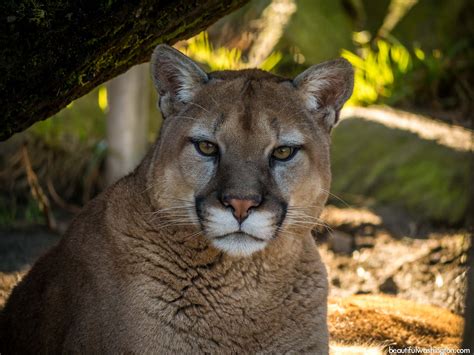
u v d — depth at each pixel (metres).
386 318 10.37
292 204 7.95
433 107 18.75
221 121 7.79
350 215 15.06
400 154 16.05
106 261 7.91
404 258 13.66
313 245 8.37
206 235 7.67
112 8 7.68
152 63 8.26
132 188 8.20
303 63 19.27
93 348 7.79
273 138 7.80
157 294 7.72
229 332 7.83
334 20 20.31
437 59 19.31
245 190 7.55
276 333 7.97
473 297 6.68
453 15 20.42
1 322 9.12
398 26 20.52
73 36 7.71
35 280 8.73
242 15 20.08
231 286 7.82
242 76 8.24
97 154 15.80
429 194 15.37
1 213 15.00
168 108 8.32
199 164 7.81
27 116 8.28
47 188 15.71
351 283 12.91
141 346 7.62
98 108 16.67
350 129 16.61
